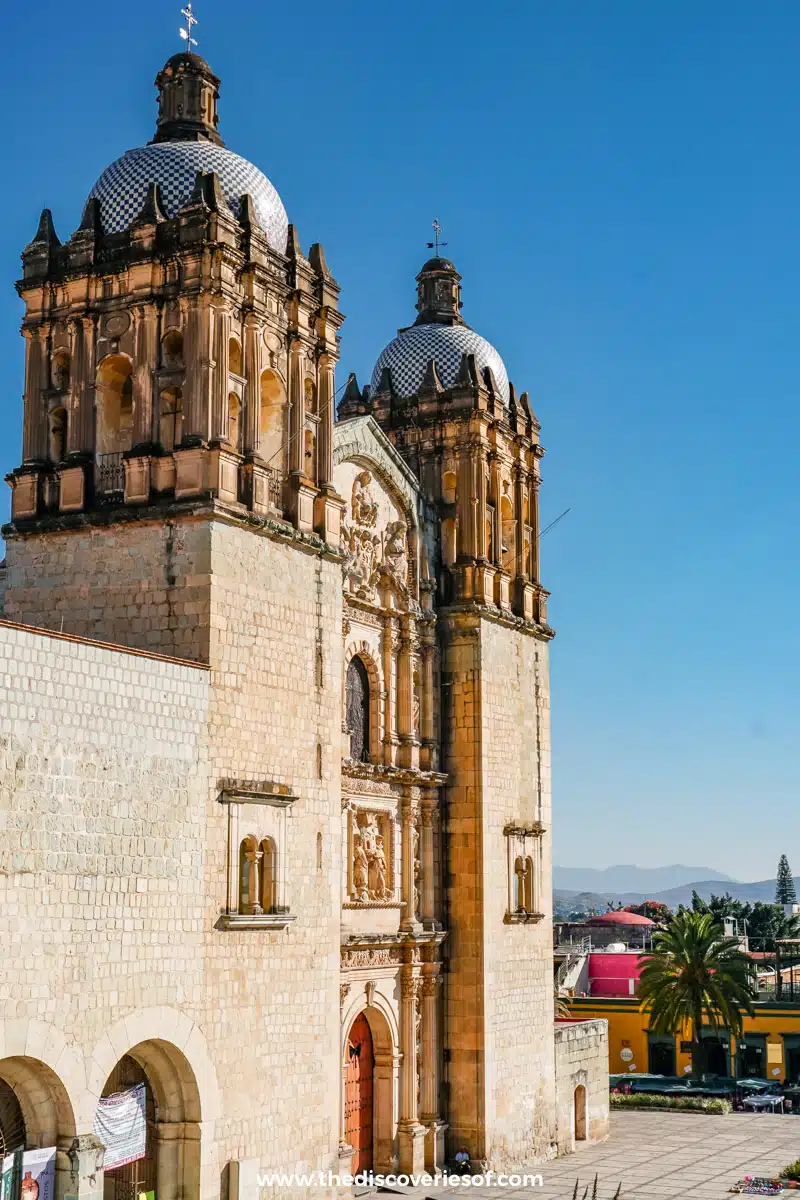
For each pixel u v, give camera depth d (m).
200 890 37.38
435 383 59.38
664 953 90.44
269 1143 39.38
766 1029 96.88
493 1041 54.88
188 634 39.38
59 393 43.22
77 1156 32.47
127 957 34.62
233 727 39.47
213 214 41.53
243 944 39.03
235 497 41.00
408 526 55.84
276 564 42.28
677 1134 67.25
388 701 53.31
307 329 45.44
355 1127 50.19
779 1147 62.97
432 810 55.00
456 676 56.81
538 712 61.09
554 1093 59.81
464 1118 53.97
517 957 57.41
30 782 32.12
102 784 34.31
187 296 41.41
